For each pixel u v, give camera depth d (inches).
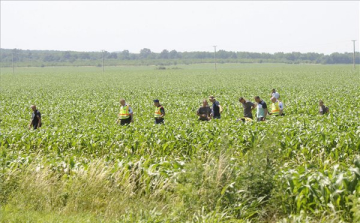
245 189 521.3
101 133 1013.8
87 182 600.4
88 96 2655.0
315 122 1150.3
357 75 5108.3
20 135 1011.3
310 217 484.1
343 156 793.6
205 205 516.4
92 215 543.2
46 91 3302.2
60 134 1009.5
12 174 622.2
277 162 597.9
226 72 7160.4
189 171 538.0
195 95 2603.3
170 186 580.4
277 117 1227.9
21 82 4936.0
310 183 518.0
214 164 543.2
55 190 601.6
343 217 481.7
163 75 6348.4
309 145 828.6
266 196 522.6
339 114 1381.6
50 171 655.1
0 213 536.4
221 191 524.4
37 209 565.9
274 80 4362.7
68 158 757.3
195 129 1013.8
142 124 1216.2
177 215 509.4
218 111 1269.7
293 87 3065.9
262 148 541.3
